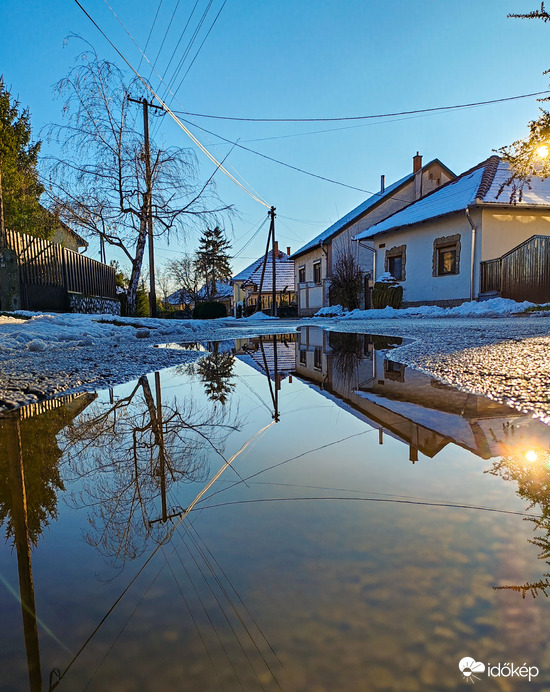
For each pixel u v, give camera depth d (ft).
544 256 34.01
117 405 6.66
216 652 1.58
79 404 6.84
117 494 3.22
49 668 1.53
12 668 1.55
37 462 4.06
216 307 76.28
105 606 1.90
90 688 1.44
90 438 4.86
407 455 3.80
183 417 5.75
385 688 1.38
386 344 15.62
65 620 1.81
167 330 27.91
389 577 1.99
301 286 85.30
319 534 2.43
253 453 4.07
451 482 3.15
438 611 1.75
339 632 1.65
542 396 5.83
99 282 49.14
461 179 49.73
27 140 51.75
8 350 15.38
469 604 1.78
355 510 2.73
